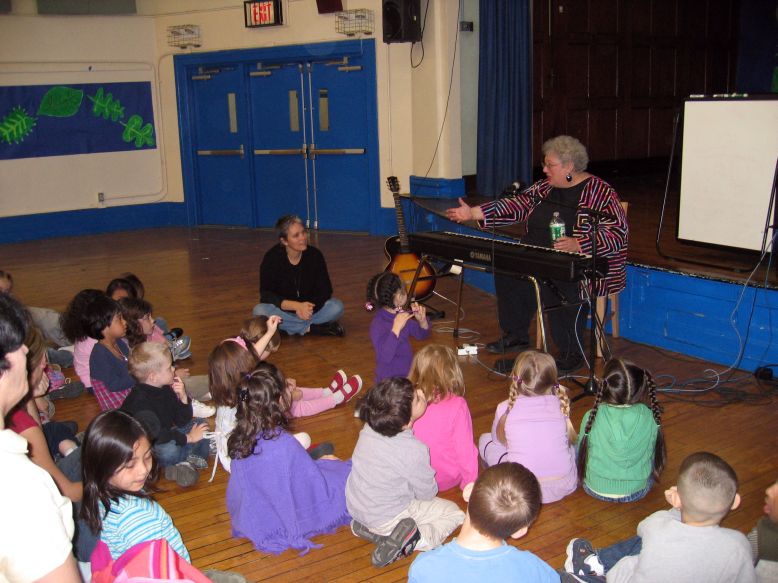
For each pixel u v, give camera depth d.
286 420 2.51
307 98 8.17
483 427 3.34
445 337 4.63
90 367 3.37
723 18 9.48
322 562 2.40
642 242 5.13
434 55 6.84
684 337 4.25
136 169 8.94
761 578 1.96
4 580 1.10
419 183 7.30
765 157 4.10
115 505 1.99
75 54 8.34
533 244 4.05
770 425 3.31
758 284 3.86
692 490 1.82
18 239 8.23
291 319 4.73
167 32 8.63
